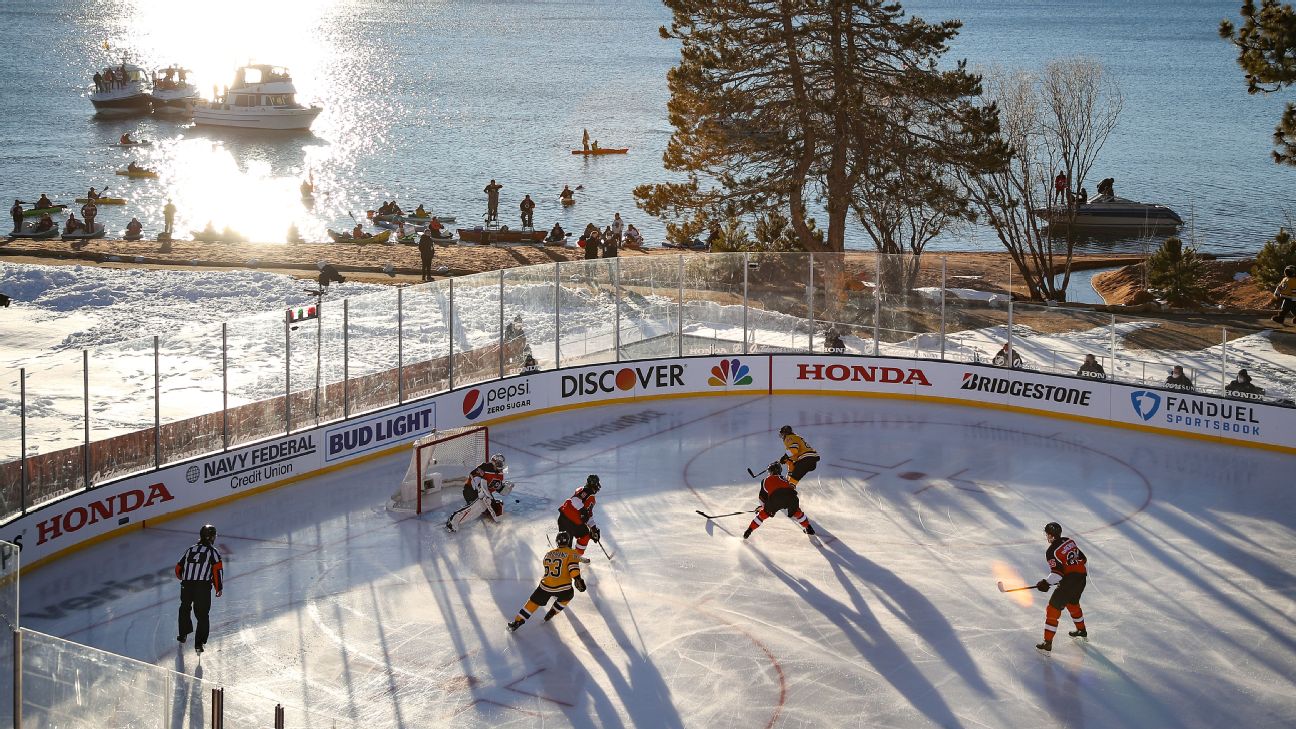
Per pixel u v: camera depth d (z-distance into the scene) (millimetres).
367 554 18297
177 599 16453
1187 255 39219
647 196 39594
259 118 93188
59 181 70000
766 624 15766
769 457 23625
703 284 28453
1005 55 159375
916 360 28156
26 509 17422
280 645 15062
